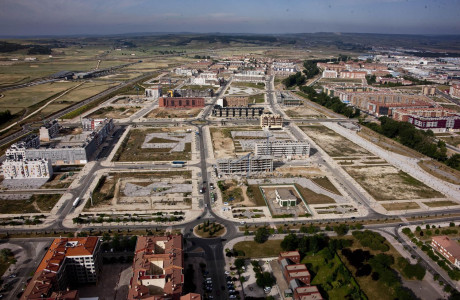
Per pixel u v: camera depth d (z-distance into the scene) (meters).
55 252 182.25
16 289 184.00
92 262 183.50
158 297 153.12
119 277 195.25
